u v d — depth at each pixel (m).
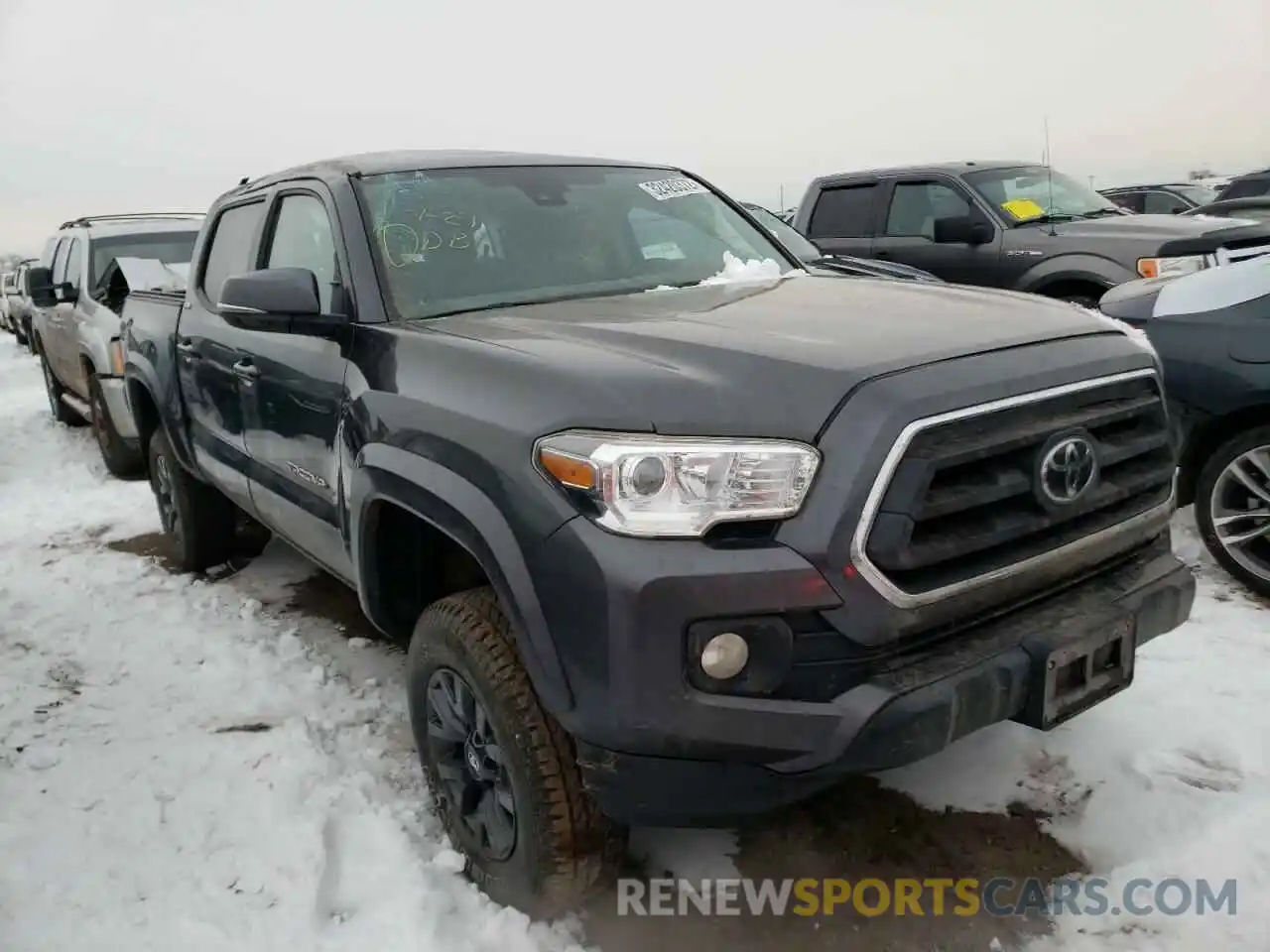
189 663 4.05
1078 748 3.07
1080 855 2.65
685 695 1.99
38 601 4.85
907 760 2.03
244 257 4.05
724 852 2.74
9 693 3.83
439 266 3.15
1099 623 2.27
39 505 6.86
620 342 2.43
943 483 2.09
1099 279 7.22
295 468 3.39
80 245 8.25
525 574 2.14
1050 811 2.82
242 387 3.73
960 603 2.12
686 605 1.96
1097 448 2.31
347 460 2.87
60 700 3.77
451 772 2.68
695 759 2.04
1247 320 3.94
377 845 2.80
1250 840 2.61
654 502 2.01
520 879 2.45
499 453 2.22
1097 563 2.45
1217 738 3.05
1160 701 3.27
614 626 1.99
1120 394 2.45
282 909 2.56
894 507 1.99
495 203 3.41
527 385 2.27
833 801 2.92
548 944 2.43
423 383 2.55
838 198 9.15
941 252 8.23
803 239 7.97
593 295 3.18
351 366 2.92
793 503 1.99
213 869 2.72
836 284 3.21
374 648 4.17
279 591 4.86
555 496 2.10
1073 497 2.25
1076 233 7.42
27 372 15.36
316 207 3.47
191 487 4.95
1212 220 7.37
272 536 5.61
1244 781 2.85
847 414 2.02
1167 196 14.57
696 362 2.24
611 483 2.02
